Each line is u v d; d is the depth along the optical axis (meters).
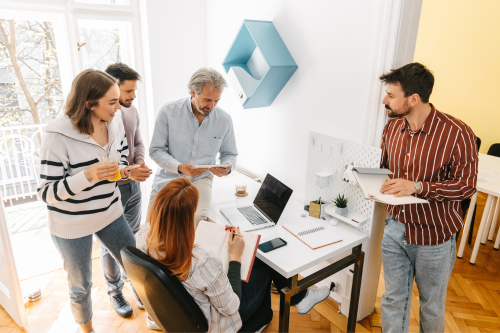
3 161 3.48
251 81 2.36
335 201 1.95
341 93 1.96
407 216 1.56
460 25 4.26
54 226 1.59
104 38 2.92
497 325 2.05
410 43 1.67
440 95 4.63
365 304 2.08
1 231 1.80
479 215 3.59
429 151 1.45
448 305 2.22
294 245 1.70
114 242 1.80
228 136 2.21
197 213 1.95
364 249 1.91
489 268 2.64
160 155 2.01
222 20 2.83
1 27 2.69
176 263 1.11
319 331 2.01
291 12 2.18
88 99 1.45
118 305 2.13
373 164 1.73
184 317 1.11
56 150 1.47
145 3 2.70
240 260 1.43
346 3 1.83
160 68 2.92
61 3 2.46
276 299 2.27
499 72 4.00
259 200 2.07
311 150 2.10
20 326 2.00
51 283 2.40
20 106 3.00
